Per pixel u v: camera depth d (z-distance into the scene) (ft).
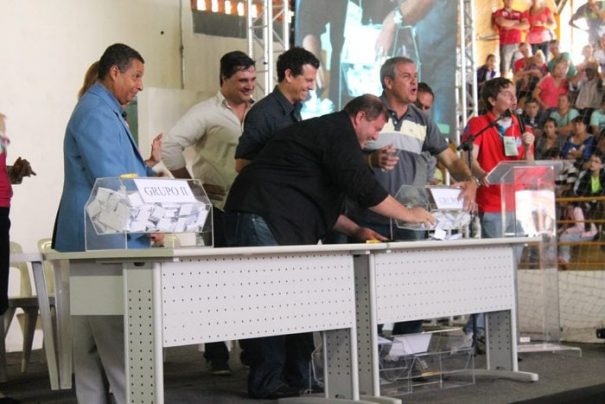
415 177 22.57
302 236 18.65
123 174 16.26
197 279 15.08
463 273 20.15
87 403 16.53
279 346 19.35
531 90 38.37
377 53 31.89
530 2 40.86
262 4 31.40
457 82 34.01
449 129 33.37
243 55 23.67
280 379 19.60
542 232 25.99
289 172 18.66
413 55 32.71
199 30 35.27
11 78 30.25
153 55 33.91
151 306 14.51
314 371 19.76
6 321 23.95
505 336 21.66
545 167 25.85
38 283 21.68
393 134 22.20
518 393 19.84
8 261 19.84
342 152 18.30
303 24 30.04
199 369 24.98
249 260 15.92
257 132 20.20
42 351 27.48
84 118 16.35
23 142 30.50
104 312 15.06
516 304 23.90
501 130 26.63
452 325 31.53
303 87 20.42
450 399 19.22
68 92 31.71
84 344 16.49
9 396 21.03
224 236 19.10
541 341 26.27
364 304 18.21
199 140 23.86
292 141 18.66
